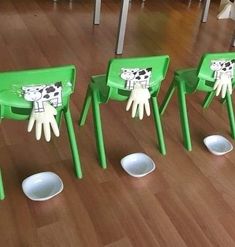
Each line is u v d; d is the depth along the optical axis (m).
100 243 1.33
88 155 1.71
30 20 2.89
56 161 1.65
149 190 1.57
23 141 1.74
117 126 1.92
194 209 1.51
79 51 2.58
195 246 1.36
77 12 3.14
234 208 1.54
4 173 1.56
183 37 2.99
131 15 3.25
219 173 1.71
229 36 3.12
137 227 1.40
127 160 1.67
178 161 1.74
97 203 1.48
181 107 1.79
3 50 2.45
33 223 1.37
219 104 2.20
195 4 3.65
